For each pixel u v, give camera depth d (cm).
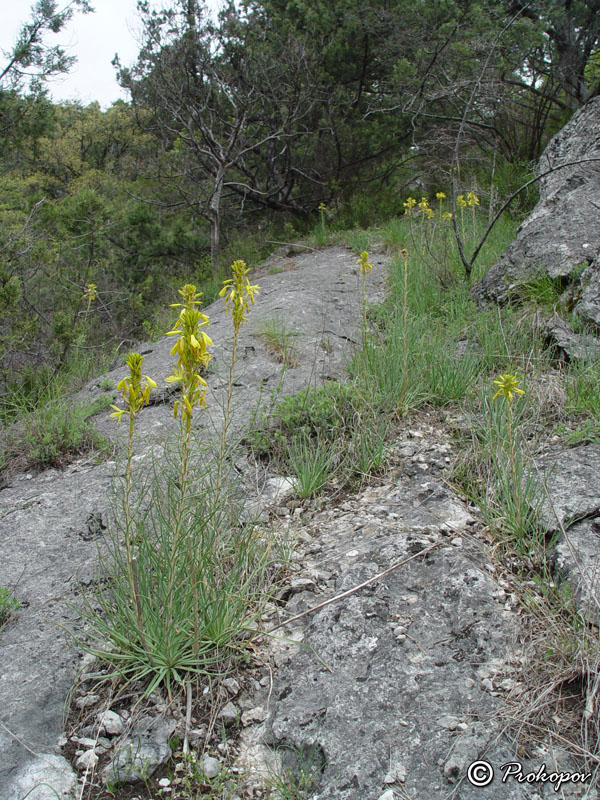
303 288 750
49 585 300
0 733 223
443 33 1003
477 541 305
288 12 1211
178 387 498
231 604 260
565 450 359
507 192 940
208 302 903
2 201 1030
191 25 1086
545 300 548
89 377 648
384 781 202
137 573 240
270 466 390
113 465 403
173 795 209
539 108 1083
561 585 271
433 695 228
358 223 1150
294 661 252
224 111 1162
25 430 454
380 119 1188
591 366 426
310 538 327
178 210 1274
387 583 281
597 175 639
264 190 1265
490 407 399
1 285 728
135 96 1144
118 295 1011
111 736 227
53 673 249
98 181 1639
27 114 980
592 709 212
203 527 261
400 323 532
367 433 394
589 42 1078
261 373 508
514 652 243
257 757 220
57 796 205
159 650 240
